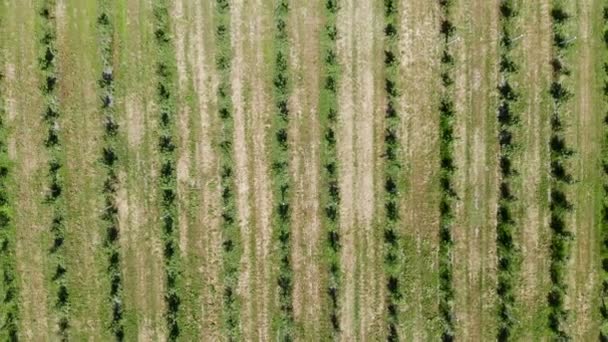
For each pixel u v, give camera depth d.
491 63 30.94
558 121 30.95
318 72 30.98
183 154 31.09
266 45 30.97
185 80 30.95
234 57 30.95
